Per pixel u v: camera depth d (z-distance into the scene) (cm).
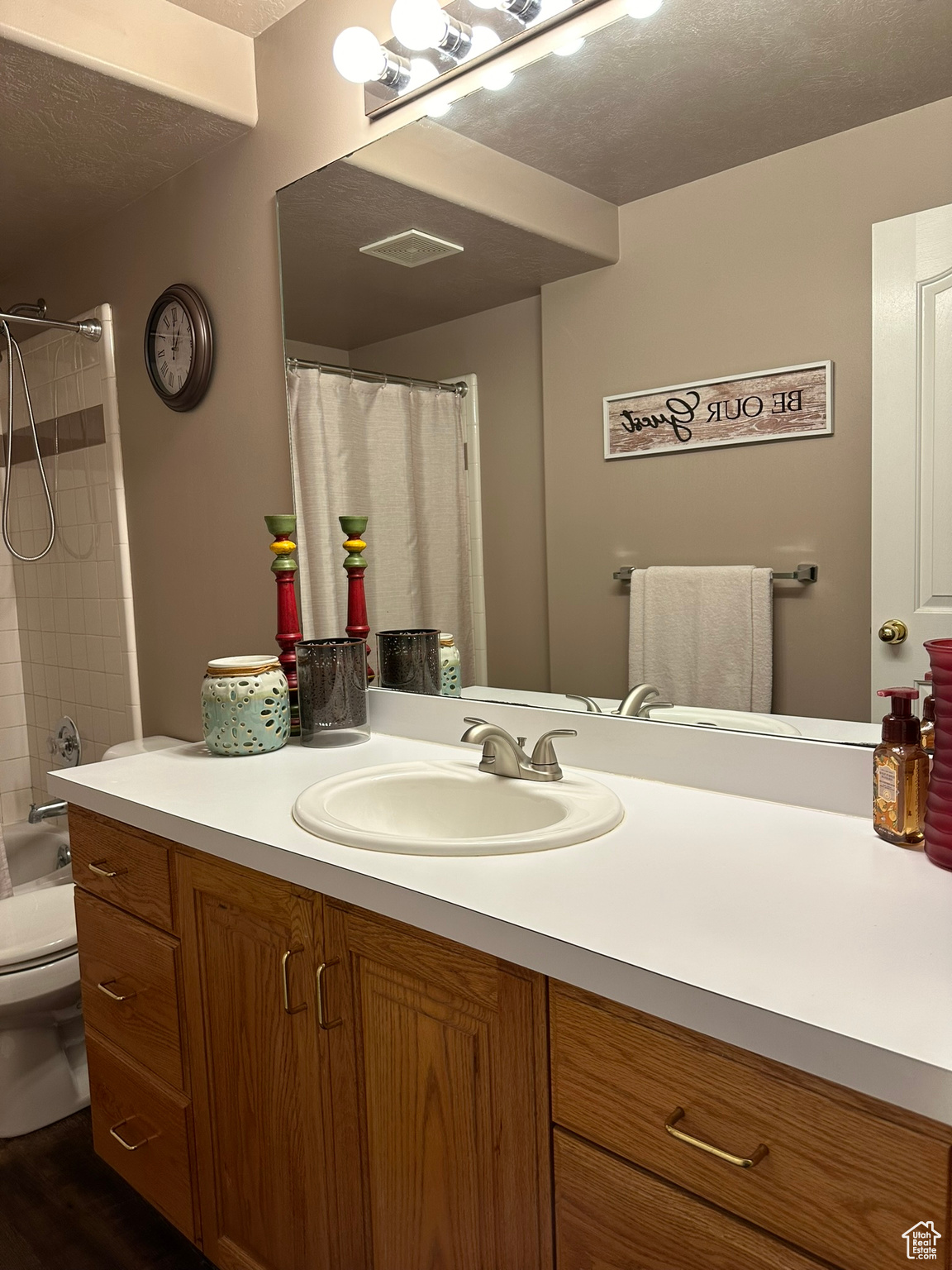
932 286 109
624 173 136
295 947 118
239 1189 136
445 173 159
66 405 267
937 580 112
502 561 160
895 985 75
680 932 85
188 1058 142
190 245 214
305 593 196
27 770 323
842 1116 70
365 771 146
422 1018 103
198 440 220
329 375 184
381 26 167
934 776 102
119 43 169
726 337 128
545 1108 91
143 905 147
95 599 267
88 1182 181
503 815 137
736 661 132
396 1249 111
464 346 161
